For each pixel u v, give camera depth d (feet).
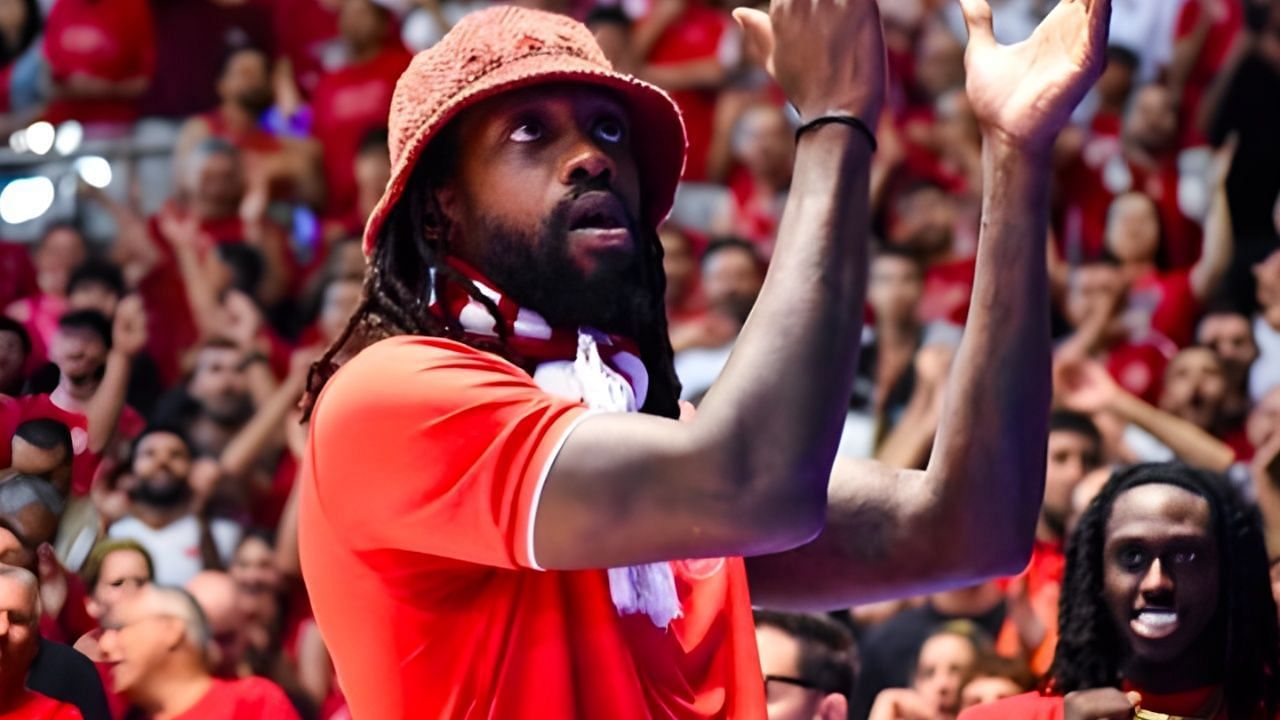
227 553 20.44
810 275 5.65
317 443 6.15
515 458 5.75
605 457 5.63
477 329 6.32
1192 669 11.08
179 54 29.37
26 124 28.99
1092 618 11.34
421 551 6.04
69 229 26.07
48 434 17.70
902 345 23.34
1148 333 24.76
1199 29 28.63
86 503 17.99
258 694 15.71
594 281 6.27
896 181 26.86
